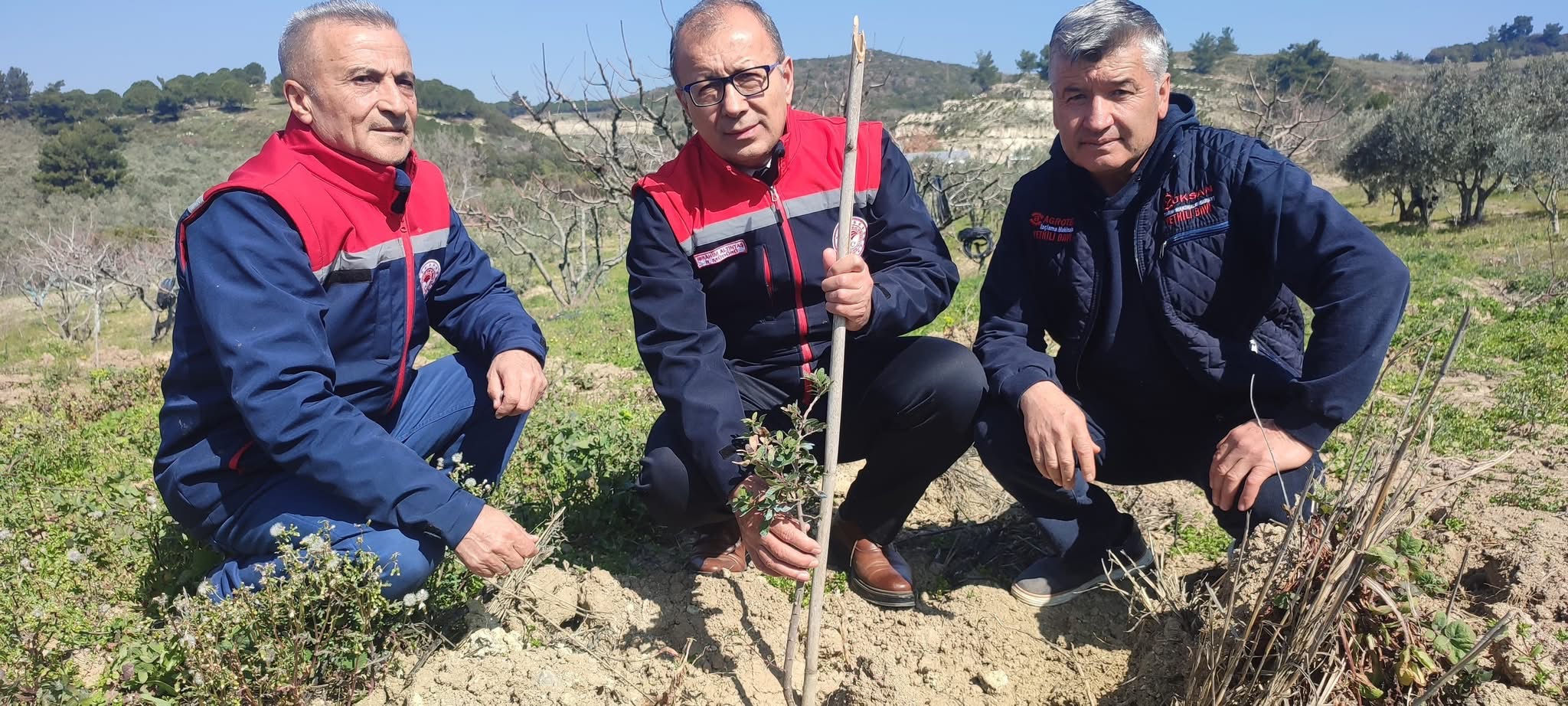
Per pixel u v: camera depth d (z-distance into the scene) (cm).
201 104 11812
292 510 243
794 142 265
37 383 804
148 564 286
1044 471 242
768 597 281
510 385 265
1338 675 189
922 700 239
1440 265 1286
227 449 242
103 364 997
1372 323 219
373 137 242
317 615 234
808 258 264
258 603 225
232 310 222
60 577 282
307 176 239
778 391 282
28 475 395
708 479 242
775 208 263
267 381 219
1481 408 480
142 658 228
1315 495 215
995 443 262
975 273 1438
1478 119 2386
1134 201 252
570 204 1678
